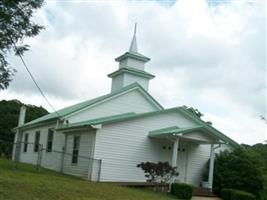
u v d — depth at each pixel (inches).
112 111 1225.4
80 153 1024.2
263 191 1019.9
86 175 965.2
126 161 998.4
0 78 584.4
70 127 1064.8
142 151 1024.9
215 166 1076.5
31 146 1408.7
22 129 1545.3
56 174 938.1
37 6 586.6
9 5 552.1
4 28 563.5
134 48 1391.5
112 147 985.5
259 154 1116.5
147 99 1286.9
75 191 668.7
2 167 892.6
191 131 1001.5
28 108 2266.2
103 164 968.9
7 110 2198.6
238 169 1037.2
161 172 921.5
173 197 869.8
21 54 602.2
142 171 1013.8
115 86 1403.8
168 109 1075.9
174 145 993.5
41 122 1309.1
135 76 1368.1
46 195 599.8
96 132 971.3
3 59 584.4
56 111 1382.9
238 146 1136.2
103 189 743.7
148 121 1048.2
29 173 816.3
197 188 1002.7
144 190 889.5
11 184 625.6
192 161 1110.4
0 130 2140.7
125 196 713.0
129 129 1016.2
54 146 1194.0
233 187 1020.5
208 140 1035.3
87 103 1229.7
